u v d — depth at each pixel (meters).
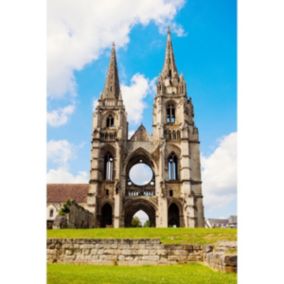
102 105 97.75
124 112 98.06
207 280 16.02
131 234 32.88
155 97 100.88
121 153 91.56
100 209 88.25
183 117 95.06
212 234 31.45
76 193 100.62
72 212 57.72
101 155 93.12
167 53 107.38
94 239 26.22
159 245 25.78
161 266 23.97
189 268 22.11
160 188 87.94
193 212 84.38
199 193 89.50
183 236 30.86
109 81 102.69
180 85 99.75
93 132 93.56
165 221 84.50
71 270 20.59
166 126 95.81
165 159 91.75
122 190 89.31
